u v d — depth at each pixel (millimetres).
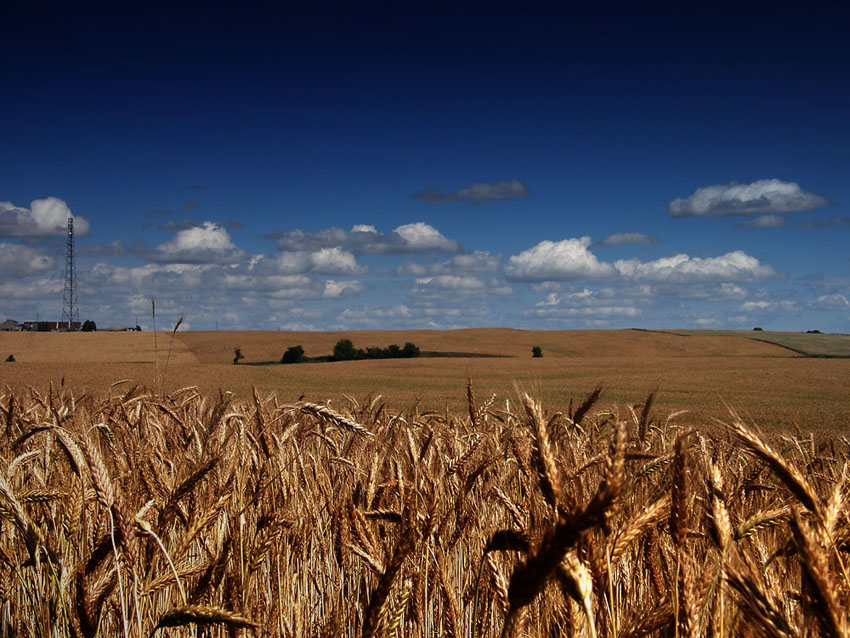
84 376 50969
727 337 126625
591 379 63219
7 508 2383
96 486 2141
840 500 1966
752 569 1945
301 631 3225
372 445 4562
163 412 5250
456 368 78062
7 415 5320
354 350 101438
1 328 112500
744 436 1801
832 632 1385
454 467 3652
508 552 3209
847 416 31172
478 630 2846
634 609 2545
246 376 60281
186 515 3006
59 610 2414
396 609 1999
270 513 3264
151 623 2838
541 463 1834
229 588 2648
